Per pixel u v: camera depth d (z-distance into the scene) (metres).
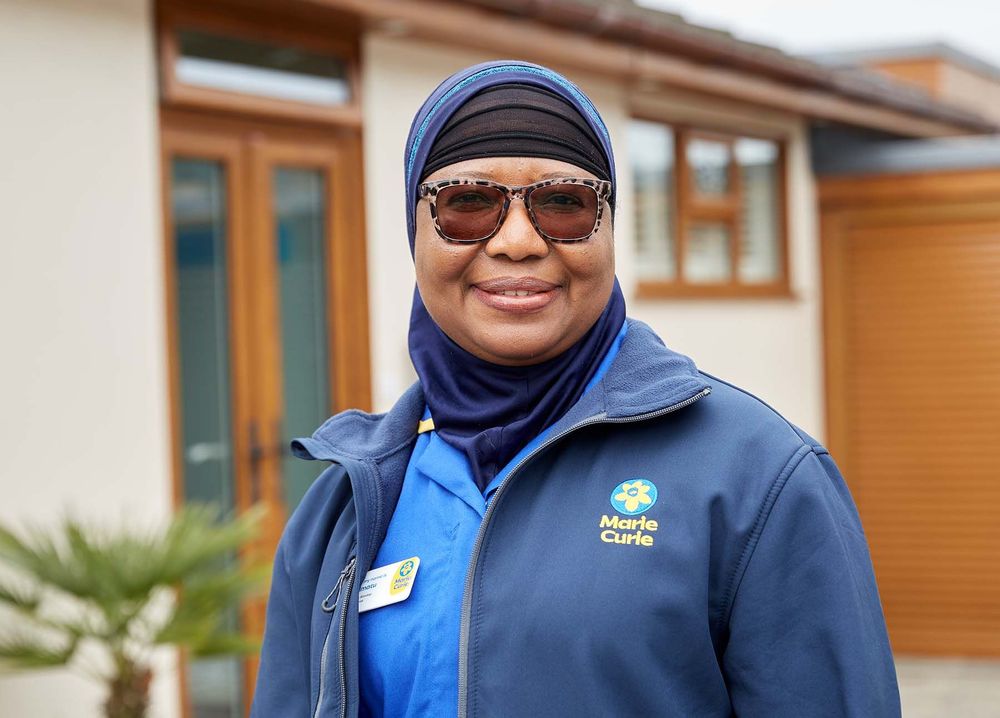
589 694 1.30
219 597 3.57
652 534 1.33
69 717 3.81
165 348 4.17
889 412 7.96
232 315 4.52
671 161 6.92
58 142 3.85
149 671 3.55
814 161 7.97
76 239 3.90
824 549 1.33
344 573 1.52
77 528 3.40
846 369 8.02
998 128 9.10
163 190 4.23
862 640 1.31
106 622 3.53
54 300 3.84
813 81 6.81
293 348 4.76
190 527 3.54
